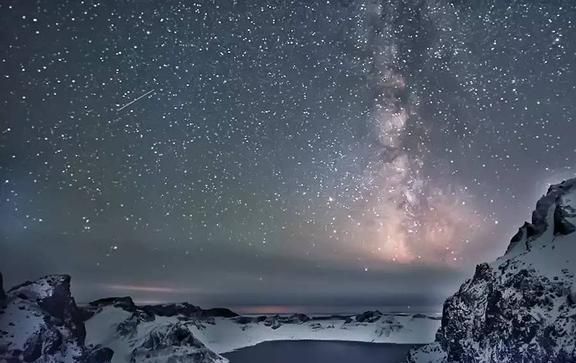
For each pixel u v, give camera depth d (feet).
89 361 241.55
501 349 188.44
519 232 229.45
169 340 351.67
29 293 236.22
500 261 216.95
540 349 171.94
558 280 183.62
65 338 230.68
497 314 195.21
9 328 207.00
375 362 463.83
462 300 218.79
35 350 206.59
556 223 210.38
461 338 212.43
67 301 252.01
